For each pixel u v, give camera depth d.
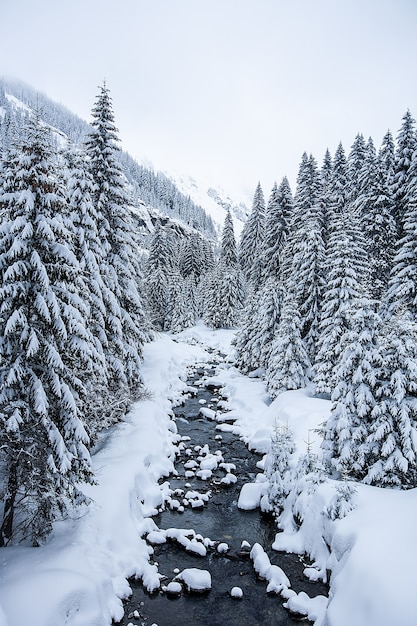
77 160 17.52
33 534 10.44
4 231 9.21
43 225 9.33
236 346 39.44
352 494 11.97
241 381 33.06
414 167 29.42
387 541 9.45
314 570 11.91
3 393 9.21
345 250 24.08
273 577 11.78
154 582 11.44
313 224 29.00
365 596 8.34
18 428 8.92
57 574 9.41
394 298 24.33
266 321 32.38
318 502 13.06
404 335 13.30
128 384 21.73
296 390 25.47
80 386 11.18
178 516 15.22
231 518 15.21
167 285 60.78
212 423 25.52
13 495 10.12
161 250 59.50
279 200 40.28
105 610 9.90
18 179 9.53
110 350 18.92
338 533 11.02
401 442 12.74
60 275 10.24
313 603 10.71
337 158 40.72
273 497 15.44
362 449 13.21
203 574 11.81
